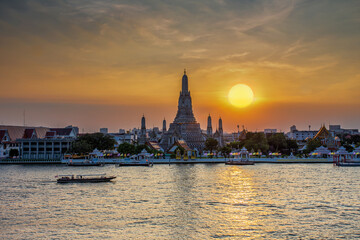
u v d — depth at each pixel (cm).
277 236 6544
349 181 12538
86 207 8600
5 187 11694
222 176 14312
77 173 16050
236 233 6700
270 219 7538
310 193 10206
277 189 10912
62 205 8838
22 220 7512
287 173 15288
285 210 8250
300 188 11069
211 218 7619
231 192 10438
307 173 15238
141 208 8469
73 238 6450
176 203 8981
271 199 9412
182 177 14062
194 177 14038
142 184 12119
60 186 11838
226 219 7550
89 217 7706
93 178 12900
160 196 9881
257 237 6500
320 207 8506
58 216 7800
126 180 13212
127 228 6975
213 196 9856
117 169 18200
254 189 10938
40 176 14862
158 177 14125
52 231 6812
